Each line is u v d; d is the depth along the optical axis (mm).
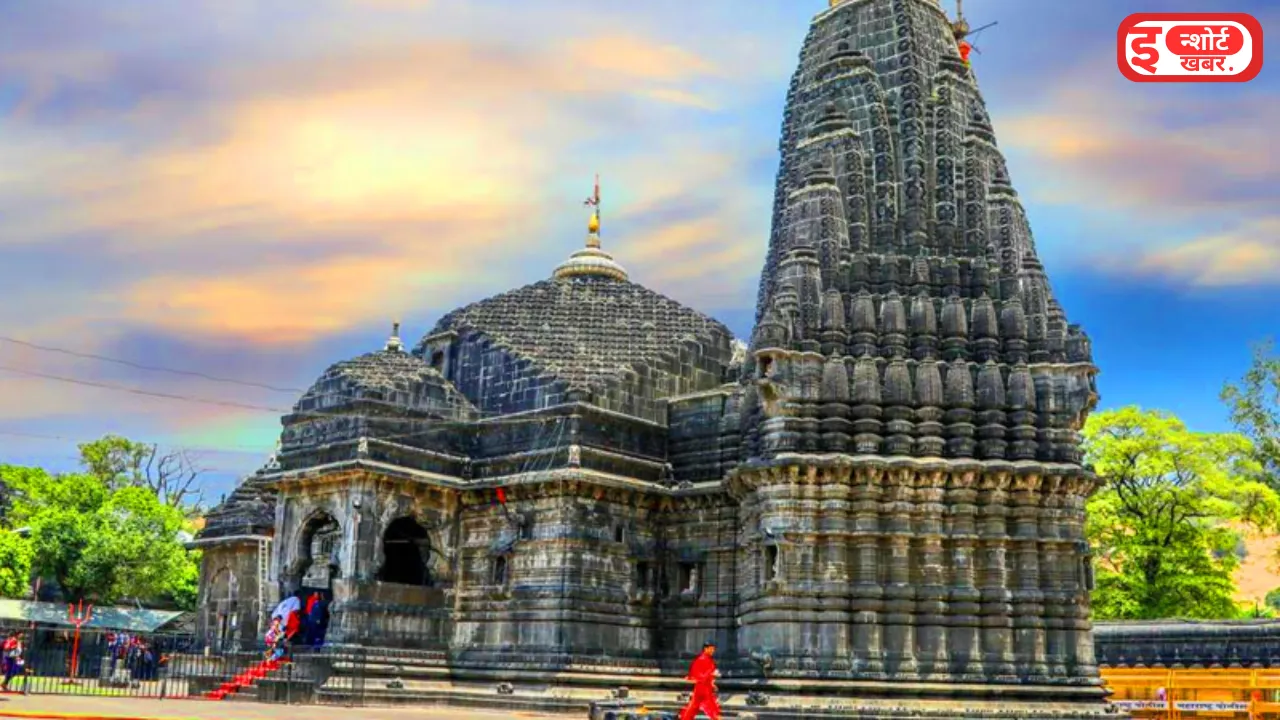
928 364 36938
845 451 35812
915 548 35562
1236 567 59250
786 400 36125
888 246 39094
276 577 41562
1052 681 34781
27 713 26219
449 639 41094
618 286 49312
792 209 39938
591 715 30016
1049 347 37844
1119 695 41969
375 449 40000
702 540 40969
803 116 42844
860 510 35406
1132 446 57719
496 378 44094
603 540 40156
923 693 33906
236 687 38469
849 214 39375
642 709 29484
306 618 41594
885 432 36375
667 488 41750
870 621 34531
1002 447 36375
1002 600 35188
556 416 40906
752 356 37469
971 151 40625
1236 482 57500
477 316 46688
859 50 42750
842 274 38562
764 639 35000
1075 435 37219
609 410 41750
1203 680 40469
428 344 47031
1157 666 43000
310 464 41594
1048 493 36312
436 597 41062
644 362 43688
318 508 41031
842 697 33562
